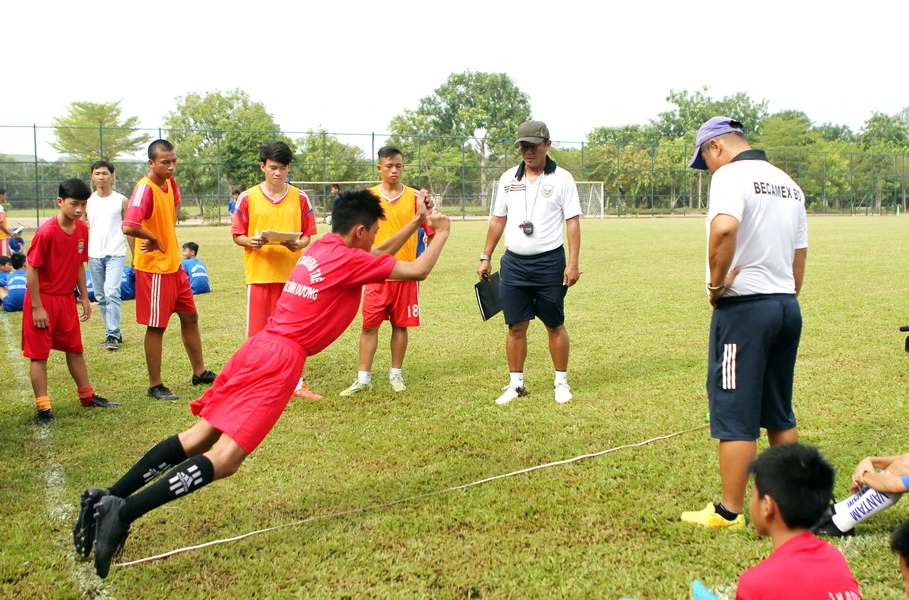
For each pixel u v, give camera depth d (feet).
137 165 106.63
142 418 17.38
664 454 14.51
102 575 9.82
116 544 9.86
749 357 11.14
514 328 18.43
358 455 14.84
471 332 27.07
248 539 11.34
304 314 11.35
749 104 237.45
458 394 19.17
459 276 43.88
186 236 86.63
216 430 11.35
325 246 11.71
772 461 8.20
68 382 20.72
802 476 7.98
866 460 10.92
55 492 13.08
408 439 15.74
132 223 17.81
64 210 16.99
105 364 23.03
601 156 143.23
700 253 57.06
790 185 11.51
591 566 10.34
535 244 17.75
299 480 13.61
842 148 207.00
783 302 11.14
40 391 17.06
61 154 110.32
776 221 11.07
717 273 10.93
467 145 127.65
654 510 12.07
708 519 11.46
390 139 123.34
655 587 9.80
